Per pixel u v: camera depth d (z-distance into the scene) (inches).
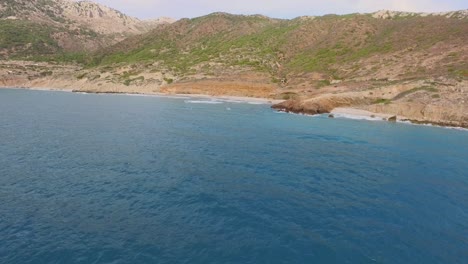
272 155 1742.1
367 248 890.1
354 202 1177.4
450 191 1314.0
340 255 852.6
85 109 3378.4
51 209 1051.9
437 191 1309.1
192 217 1021.2
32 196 1145.4
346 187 1315.2
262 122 2805.1
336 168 1550.2
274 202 1149.1
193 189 1242.6
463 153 1915.6
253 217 1032.2
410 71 4207.7
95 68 6914.4
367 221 1040.2
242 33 7613.2
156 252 836.0
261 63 5949.8
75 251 829.2
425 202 1200.8
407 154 1849.2
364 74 4557.1
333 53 5753.0
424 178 1455.5
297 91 4628.4
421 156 1817.2
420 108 3127.5
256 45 6791.3
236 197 1180.5
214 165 1547.7
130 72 6289.4
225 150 1822.1
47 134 2118.6
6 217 987.9
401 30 5772.6
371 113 3307.1
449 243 935.0
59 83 6412.4
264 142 2038.6
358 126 2719.0
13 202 1091.9
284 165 1574.8
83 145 1866.4
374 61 4916.3
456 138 2353.6
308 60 5772.6
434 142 2188.7
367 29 6250.0
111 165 1510.8
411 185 1365.7
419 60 4451.3
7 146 1784.0
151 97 4817.9
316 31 6811.0
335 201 1179.3
